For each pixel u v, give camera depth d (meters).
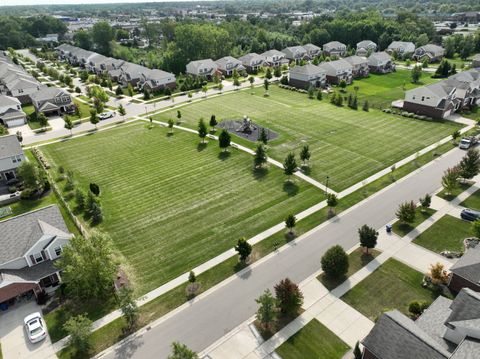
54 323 32.06
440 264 36.00
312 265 37.97
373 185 52.75
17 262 34.94
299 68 106.12
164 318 32.22
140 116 85.00
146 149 66.38
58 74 123.38
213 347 29.33
